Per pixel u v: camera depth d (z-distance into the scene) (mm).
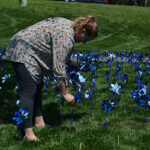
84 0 46156
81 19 3203
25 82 3299
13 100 5062
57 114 4508
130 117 4465
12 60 3250
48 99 5164
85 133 3652
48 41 3191
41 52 3242
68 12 25391
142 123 4262
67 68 3543
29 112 3373
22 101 3348
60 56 3107
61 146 3260
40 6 26578
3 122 4059
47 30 3180
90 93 4605
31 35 3211
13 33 17812
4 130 3691
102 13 26516
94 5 32000
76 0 44844
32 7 25609
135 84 6445
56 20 3242
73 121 4238
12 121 4117
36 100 3836
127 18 25172
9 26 19312
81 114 4543
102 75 7438
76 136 3545
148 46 15625
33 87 3342
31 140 3438
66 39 3098
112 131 3803
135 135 3686
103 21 22922
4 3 26328
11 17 21516
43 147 3234
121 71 7988
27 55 3229
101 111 4664
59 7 27344
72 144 3289
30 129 3451
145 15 27312
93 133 3709
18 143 3365
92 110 4734
